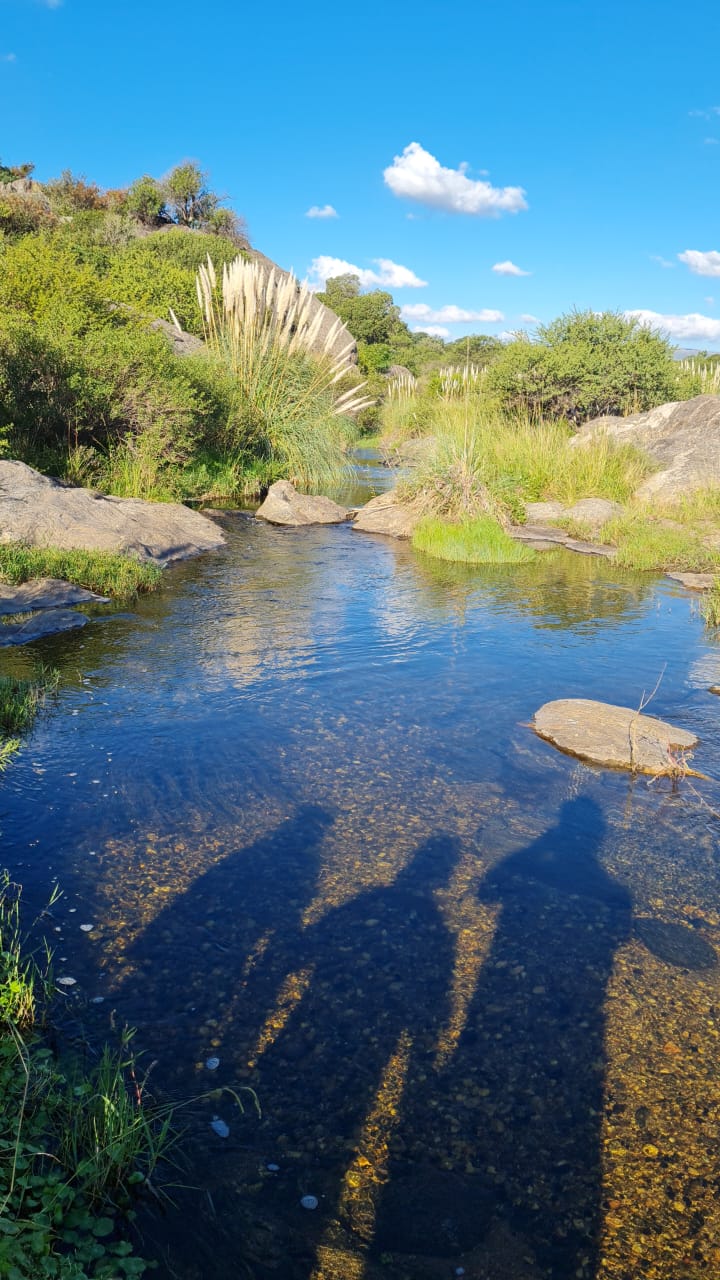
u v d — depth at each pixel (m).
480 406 22.00
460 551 11.42
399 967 3.26
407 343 64.31
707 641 7.76
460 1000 3.10
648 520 13.57
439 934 3.47
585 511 14.06
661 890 3.86
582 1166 2.44
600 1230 2.25
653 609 8.95
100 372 12.71
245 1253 2.16
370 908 3.63
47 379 12.09
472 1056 2.83
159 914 3.51
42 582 8.28
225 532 12.66
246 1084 2.68
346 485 18.50
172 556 10.45
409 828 4.31
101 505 10.52
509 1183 2.38
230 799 4.51
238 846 4.06
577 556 11.96
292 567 10.48
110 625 7.58
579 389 21.78
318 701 5.97
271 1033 2.89
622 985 3.21
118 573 8.77
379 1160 2.44
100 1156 2.29
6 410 11.94
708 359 31.23
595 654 7.29
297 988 3.12
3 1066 2.60
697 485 15.04
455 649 7.31
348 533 13.23
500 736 5.50
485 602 9.05
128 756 4.95
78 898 3.59
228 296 17.75
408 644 7.41
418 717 5.76
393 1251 2.18
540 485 15.68
